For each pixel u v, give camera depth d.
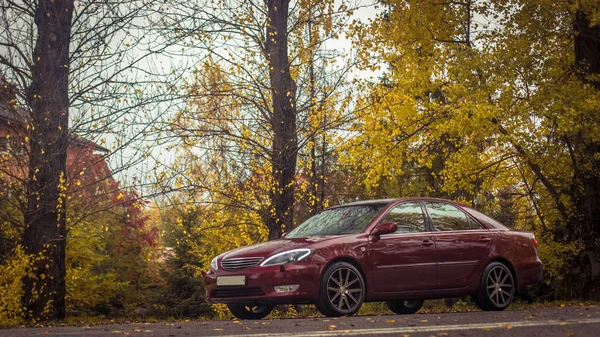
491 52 15.84
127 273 30.88
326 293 8.66
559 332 6.08
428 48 17.48
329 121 17.42
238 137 16.73
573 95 15.51
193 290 32.72
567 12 16.09
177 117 15.97
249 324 7.44
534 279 10.54
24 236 13.88
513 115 15.58
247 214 18.78
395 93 17.69
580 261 16.78
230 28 15.81
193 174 17.05
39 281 13.70
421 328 6.45
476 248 9.96
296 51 17.27
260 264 8.66
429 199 10.06
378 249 9.14
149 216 29.58
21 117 13.41
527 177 19.31
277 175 17.28
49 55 13.68
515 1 16.23
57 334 6.62
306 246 8.77
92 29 13.85
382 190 29.05
